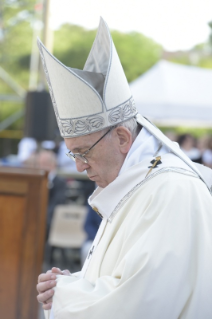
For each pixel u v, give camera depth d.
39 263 8.61
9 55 40.50
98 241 5.30
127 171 5.06
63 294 4.82
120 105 5.09
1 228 8.55
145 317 4.29
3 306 8.60
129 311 4.32
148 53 46.56
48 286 5.02
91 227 13.88
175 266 4.37
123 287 4.37
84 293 4.66
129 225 4.82
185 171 4.93
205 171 5.33
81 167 5.18
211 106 19.08
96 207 5.22
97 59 5.46
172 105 19.06
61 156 20.11
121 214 5.02
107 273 4.93
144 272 4.35
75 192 20.56
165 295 4.31
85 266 5.41
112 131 5.07
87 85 4.93
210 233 4.61
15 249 8.56
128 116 5.15
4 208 8.55
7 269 8.59
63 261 17.06
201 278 4.43
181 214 4.58
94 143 5.03
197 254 4.50
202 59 44.47
